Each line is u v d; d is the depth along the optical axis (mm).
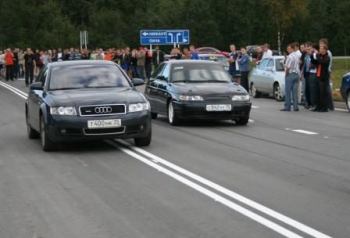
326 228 7617
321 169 11461
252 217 8156
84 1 127312
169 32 56000
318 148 14000
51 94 14008
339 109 23453
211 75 19422
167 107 19031
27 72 40969
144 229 7703
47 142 13625
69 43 100312
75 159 12789
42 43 99875
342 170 11367
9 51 47656
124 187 10078
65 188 10094
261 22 94312
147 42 55750
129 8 125375
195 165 11930
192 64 19781
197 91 18109
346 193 9508
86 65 15258
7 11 106375
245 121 18562
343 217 8133
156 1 118500
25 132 17391
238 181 10414
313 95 22797
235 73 31188
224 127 18172
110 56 46250
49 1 113812
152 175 11008
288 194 9438
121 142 15008
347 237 7254
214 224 7855
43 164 12305
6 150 14188
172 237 7352
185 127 18219
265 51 30250
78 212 8578
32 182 10625
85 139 13312
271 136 16109
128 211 8570
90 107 13305
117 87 14586
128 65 43688
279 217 8133
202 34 96250
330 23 95938
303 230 7539
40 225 7996
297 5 68250
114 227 7812
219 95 18031
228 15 96688
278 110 23312
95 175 11102
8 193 9852
